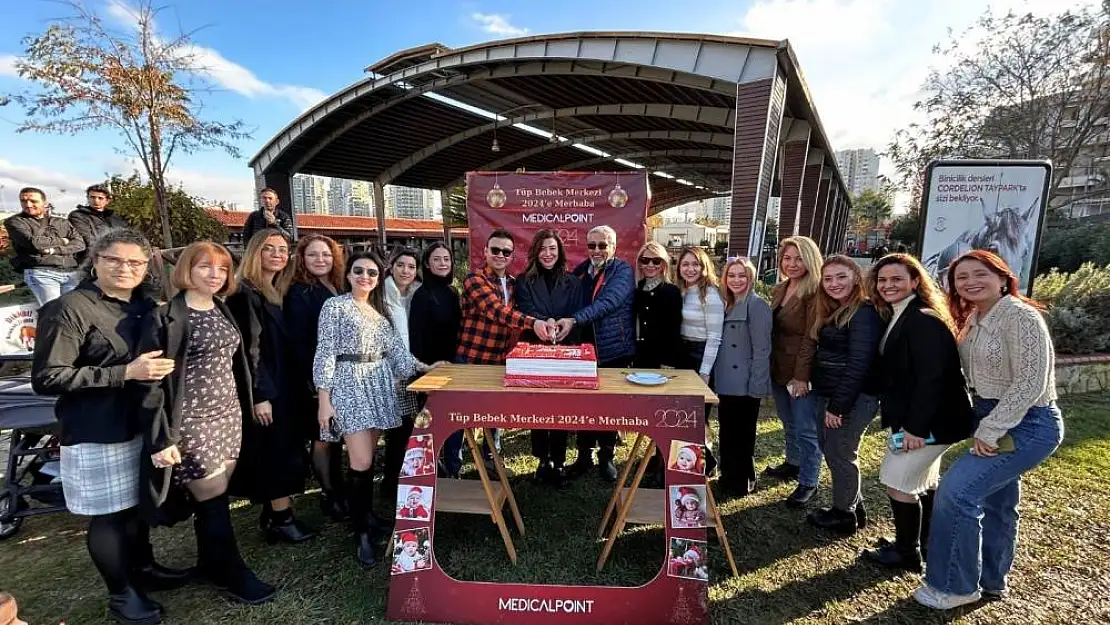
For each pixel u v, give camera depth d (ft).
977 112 43.86
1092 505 9.89
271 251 8.29
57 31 28.68
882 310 8.32
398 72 34.27
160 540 8.87
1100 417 15.02
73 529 9.29
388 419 8.09
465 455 12.37
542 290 9.91
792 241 9.88
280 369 8.18
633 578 7.85
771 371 10.39
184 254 6.82
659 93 36.45
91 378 5.98
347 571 7.92
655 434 7.02
